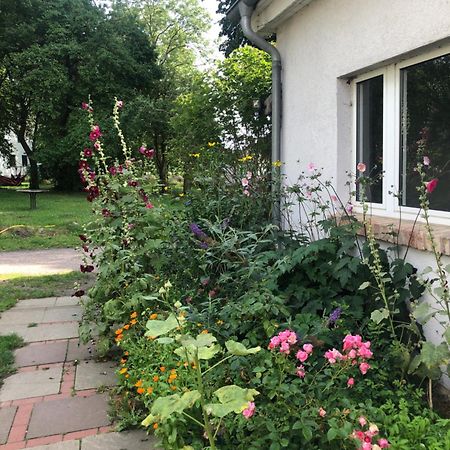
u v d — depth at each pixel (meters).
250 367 2.37
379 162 3.94
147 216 4.03
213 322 2.91
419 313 2.49
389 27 3.49
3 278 6.80
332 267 3.37
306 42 4.79
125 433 2.71
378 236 3.46
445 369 2.72
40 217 13.77
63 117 25.02
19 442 2.62
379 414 2.16
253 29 5.70
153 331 1.95
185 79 27.41
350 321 3.05
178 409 1.74
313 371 2.52
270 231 4.45
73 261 8.16
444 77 3.24
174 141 9.49
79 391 3.24
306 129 4.87
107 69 23.59
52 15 22.80
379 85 3.91
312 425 1.97
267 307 2.78
